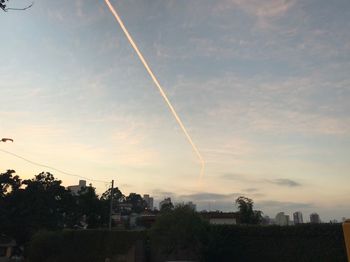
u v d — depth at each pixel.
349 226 17.19
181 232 29.53
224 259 31.64
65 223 72.19
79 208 71.69
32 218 64.38
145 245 34.34
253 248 31.14
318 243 29.39
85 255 36.34
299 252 29.81
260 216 55.94
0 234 65.25
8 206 63.84
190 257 31.36
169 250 30.11
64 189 72.31
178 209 30.62
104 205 70.50
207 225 32.19
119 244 35.12
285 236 30.59
